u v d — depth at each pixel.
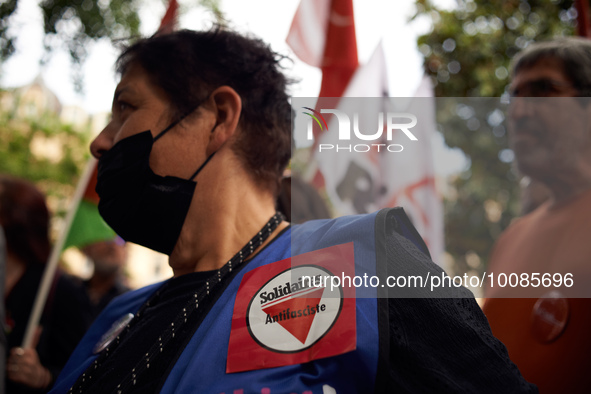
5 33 6.05
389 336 0.72
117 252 3.43
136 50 1.07
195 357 0.78
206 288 0.90
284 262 0.85
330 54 2.57
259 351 0.76
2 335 1.58
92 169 2.29
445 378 0.71
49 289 2.24
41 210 2.33
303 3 2.57
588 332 1.14
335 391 0.72
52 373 2.12
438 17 4.95
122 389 0.85
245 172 1.01
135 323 1.01
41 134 13.09
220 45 1.04
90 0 6.38
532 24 4.90
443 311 0.75
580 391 1.13
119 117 1.07
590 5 3.19
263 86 1.04
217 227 0.98
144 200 1.00
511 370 0.74
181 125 1.00
